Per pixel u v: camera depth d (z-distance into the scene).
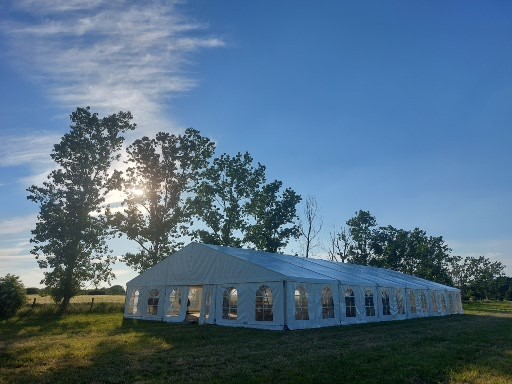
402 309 26.70
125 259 37.16
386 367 9.12
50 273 32.22
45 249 31.86
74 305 33.47
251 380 8.00
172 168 38.88
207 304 23.69
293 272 19.67
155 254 37.56
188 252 23.84
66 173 33.03
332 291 20.47
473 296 82.50
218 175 43.47
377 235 64.94
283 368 9.13
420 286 30.56
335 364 9.45
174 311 24.31
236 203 43.81
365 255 63.16
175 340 14.20
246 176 44.44
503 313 35.81
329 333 16.27
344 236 61.91
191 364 9.73
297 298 18.45
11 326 20.14
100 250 34.75
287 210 47.53
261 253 25.89
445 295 34.66
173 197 38.84
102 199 34.12
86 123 34.44
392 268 64.62
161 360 10.30
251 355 10.91
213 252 22.20
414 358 10.23
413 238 66.44
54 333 16.88
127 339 14.47
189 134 40.50
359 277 25.00
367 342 13.53
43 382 8.05
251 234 45.84
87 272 33.81
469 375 8.41
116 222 35.81
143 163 37.75
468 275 84.06
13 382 8.05
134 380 8.27
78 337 15.38
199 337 14.95
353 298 22.00
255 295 19.06
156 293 25.16
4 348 12.25
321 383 7.77
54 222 31.66
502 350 11.88
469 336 15.39
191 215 40.00
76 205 32.44
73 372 8.95
